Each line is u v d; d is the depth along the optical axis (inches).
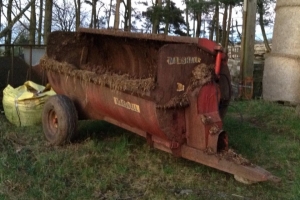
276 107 377.4
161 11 915.4
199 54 203.3
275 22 437.7
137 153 248.8
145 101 201.8
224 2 795.4
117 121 244.7
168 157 242.4
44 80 392.2
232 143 271.0
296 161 247.9
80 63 300.0
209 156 197.5
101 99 237.9
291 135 305.1
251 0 456.4
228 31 962.7
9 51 599.5
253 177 183.6
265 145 271.4
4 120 325.7
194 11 942.4
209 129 197.9
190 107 201.8
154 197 192.1
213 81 203.5
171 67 195.8
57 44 289.4
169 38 210.1
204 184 207.9
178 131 204.1
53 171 217.0
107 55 308.0
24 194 188.5
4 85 394.9
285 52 422.9
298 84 415.2
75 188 198.7
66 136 259.6
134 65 284.0
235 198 193.5
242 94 456.4
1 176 201.8
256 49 837.8
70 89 268.7
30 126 310.3
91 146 255.8
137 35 225.1
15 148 254.7
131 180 211.3
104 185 201.9
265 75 443.2
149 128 210.4
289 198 195.0
